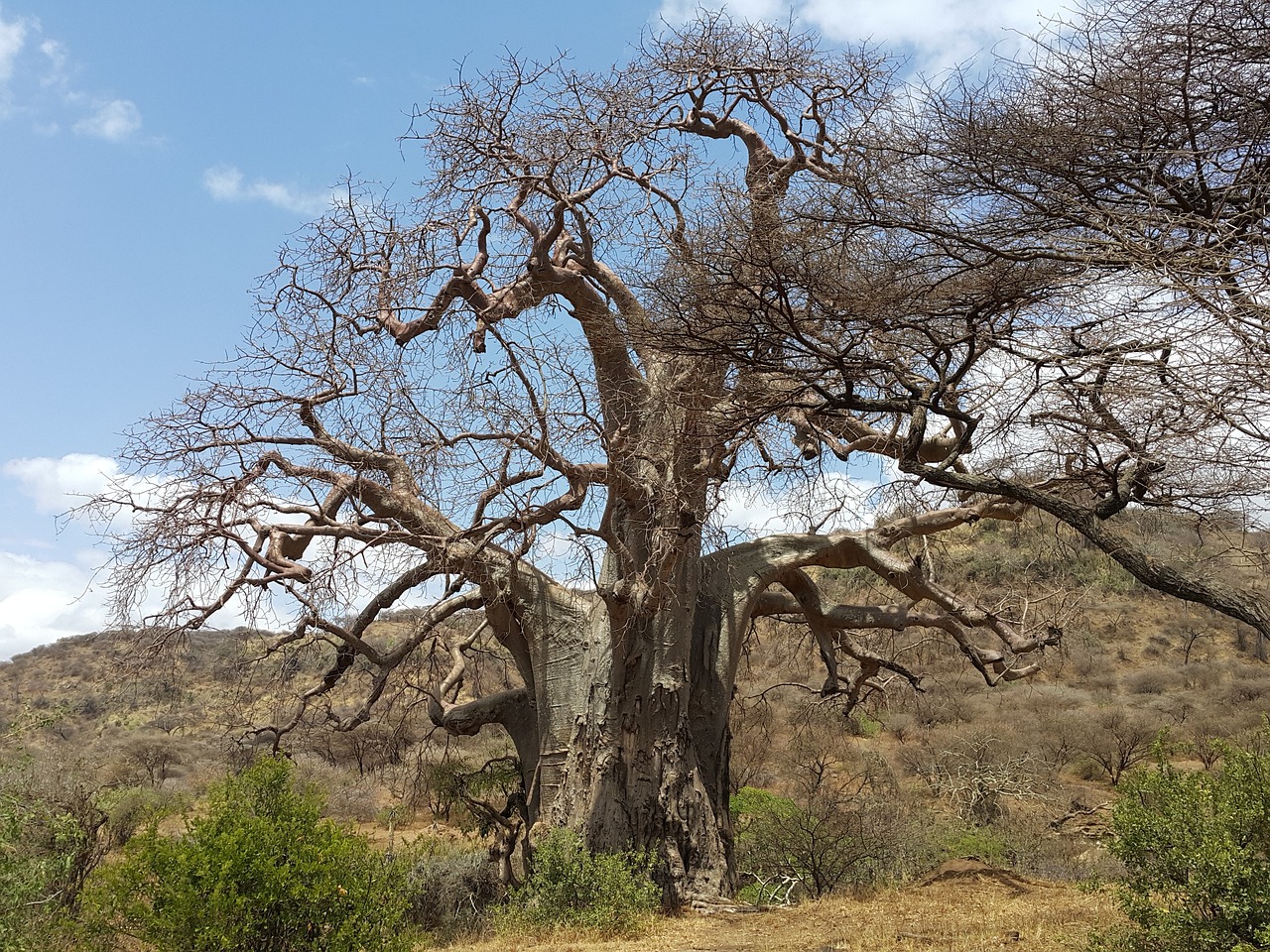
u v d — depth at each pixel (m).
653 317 9.20
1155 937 7.09
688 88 13.80
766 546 13.98
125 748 27.77
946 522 14.07
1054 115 6.82
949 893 11.98
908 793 24.06
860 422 12.84
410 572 11.84
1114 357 6.46
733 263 8.16
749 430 10.27
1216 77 6.48
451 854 15.00
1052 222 7.15
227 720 13.05
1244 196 6.51
